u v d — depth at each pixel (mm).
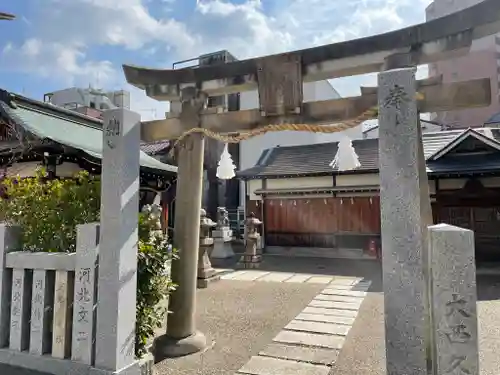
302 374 3939
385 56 3887
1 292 3721
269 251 15930
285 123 4145
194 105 4660
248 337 5145
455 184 11789
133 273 3387
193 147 4734
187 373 3973
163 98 5004
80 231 3432
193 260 4746
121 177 3324
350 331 5383
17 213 4078
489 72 30578
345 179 14859
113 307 3211
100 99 24906
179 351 4449
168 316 4680
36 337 3541
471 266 2455
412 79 2799
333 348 4695
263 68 4203
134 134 3496
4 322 3723
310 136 22391
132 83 4980
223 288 8633
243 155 20125
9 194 4332
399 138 2795
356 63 3979
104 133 3455
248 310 6617
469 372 2396
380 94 2879
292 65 4086
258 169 16828
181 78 4746
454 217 11844
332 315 6254
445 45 3619
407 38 3754
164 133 4836
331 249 14953
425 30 3676
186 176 4734
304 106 4082
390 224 2768
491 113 29562
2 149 8977
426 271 3014
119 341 3186
